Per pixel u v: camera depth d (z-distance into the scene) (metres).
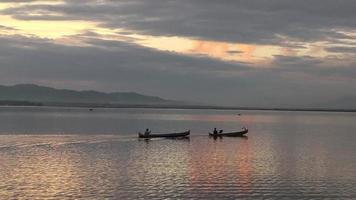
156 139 95.19
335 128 159.00
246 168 58.34
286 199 43.06
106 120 183.38
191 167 58.59
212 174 53.66
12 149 73.94
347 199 43.22
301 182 49.88
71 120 176.38
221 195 44.03
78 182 48.69
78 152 71.69
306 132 132.62
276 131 135.75
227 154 72.31
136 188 46.22
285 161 65.38
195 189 46.06
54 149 74.94
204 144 87.75
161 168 57.56
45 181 49.00
